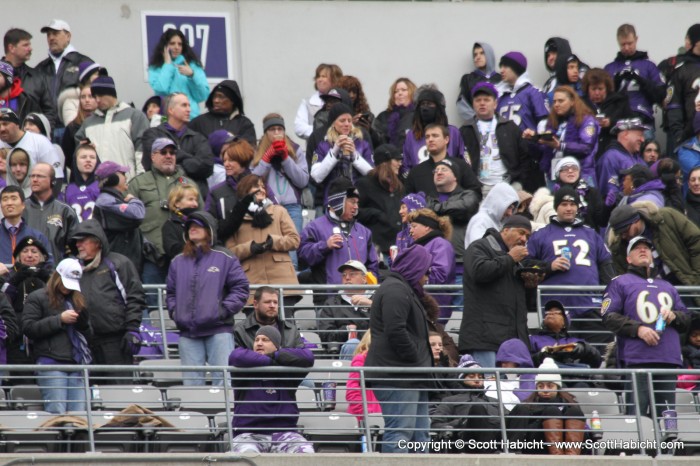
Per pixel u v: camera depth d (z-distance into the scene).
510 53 71.75
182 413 49.41
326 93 68.44
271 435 48.31
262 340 48.78
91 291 52.41
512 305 52.41
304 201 64.56
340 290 57.72
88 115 65.12
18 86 66.62
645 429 51.78
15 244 55.12
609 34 77.25
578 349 53.84
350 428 50.03
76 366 48.06
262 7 74.62
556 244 58.53
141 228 58.72
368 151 65.19
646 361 53.06
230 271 53.31
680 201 62.91
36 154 61.31
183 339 52.94
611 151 66.88
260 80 74.25
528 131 67.38
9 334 51.34
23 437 48.12
